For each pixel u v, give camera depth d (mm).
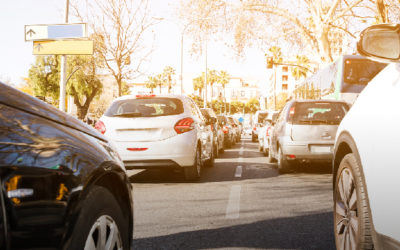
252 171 10430
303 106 9648
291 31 26531
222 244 4215
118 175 2746
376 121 2762
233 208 5922
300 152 9305
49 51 15125
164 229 4793
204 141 9773
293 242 4285
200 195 6996
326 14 26250
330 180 8805
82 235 2293
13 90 2262
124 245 2865
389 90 2742
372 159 2723
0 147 1915
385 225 2502
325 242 4281
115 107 8445
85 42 15008
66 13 18812
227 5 24328
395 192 2381
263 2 25156
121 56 20047
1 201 1864
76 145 2416
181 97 8672
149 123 8008
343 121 3426
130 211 2971
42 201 2045
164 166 8062
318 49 27188
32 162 2037
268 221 5164
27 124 2158
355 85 16625
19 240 1936
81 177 2301
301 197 6805
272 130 11766
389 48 2482
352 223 3146
